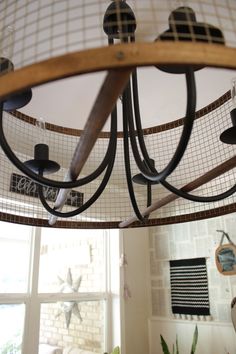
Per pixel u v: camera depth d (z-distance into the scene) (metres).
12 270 2.09
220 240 2.51
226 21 0.70
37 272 2.16
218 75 1.36
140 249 2.93
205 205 1.16
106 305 2.57
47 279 2.30
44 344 2.11
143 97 1.51
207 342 2.40
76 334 2.32
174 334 2.60
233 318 2.25
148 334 2.74
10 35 0.64
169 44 0.32
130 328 2.57
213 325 2.39
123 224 1.05
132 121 0.73
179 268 2.73
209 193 1.24
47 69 0.32
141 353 2.60
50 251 2.38
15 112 1.15
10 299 1.98
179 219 1.06
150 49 0.31
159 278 2.85
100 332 2.49
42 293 2.17
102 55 0.32
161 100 1.54
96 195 0.79
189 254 2.69
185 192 0.78
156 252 2.94
